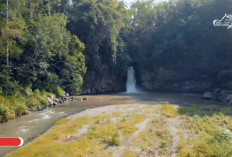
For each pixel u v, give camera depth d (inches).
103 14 2598.4
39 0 1942.7
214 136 691.4
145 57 3026.6
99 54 2625.5
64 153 622.8
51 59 1862.7
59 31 1795.0
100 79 2659.9
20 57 1672.0
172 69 2802.7
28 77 1568.7
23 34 1561.3
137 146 698.2
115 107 1453.0
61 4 2559.1
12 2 1540.4
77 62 2046.0
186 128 892.6
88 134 806.5
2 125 1031.0
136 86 3090.6
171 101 1801.2
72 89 2054.6
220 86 2229.3
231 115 1121.4
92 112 1295.5
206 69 2539.4
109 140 743.7
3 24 1435.8
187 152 631.8
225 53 2445.9
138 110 1299.2
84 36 2475.4
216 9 2493.8
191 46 2635.3
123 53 2888.8
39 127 997.2
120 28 3122.5
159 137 787.4
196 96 2169.0
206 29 2509.8
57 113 1305.4
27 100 1395.2
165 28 3038.9
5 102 1219.9
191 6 2886.3
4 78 1375.5
